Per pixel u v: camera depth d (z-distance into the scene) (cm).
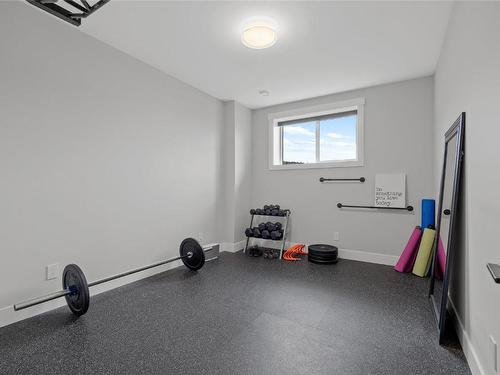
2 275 201
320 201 409
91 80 254
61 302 235
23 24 210
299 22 228
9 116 203
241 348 174
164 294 261
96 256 261
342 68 314
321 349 174
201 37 253
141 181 303
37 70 217
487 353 133
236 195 431
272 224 412
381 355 167
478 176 147
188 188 365
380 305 238
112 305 237
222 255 406
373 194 370
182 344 179
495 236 124
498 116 121
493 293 126
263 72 326
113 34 250
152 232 316
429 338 186
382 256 363
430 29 235
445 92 247
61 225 234
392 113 356
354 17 220
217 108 418
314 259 365
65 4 209
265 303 241
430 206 315
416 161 342
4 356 166
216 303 241
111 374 150
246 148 455
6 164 201
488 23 133
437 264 248
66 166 237
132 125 292
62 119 234
